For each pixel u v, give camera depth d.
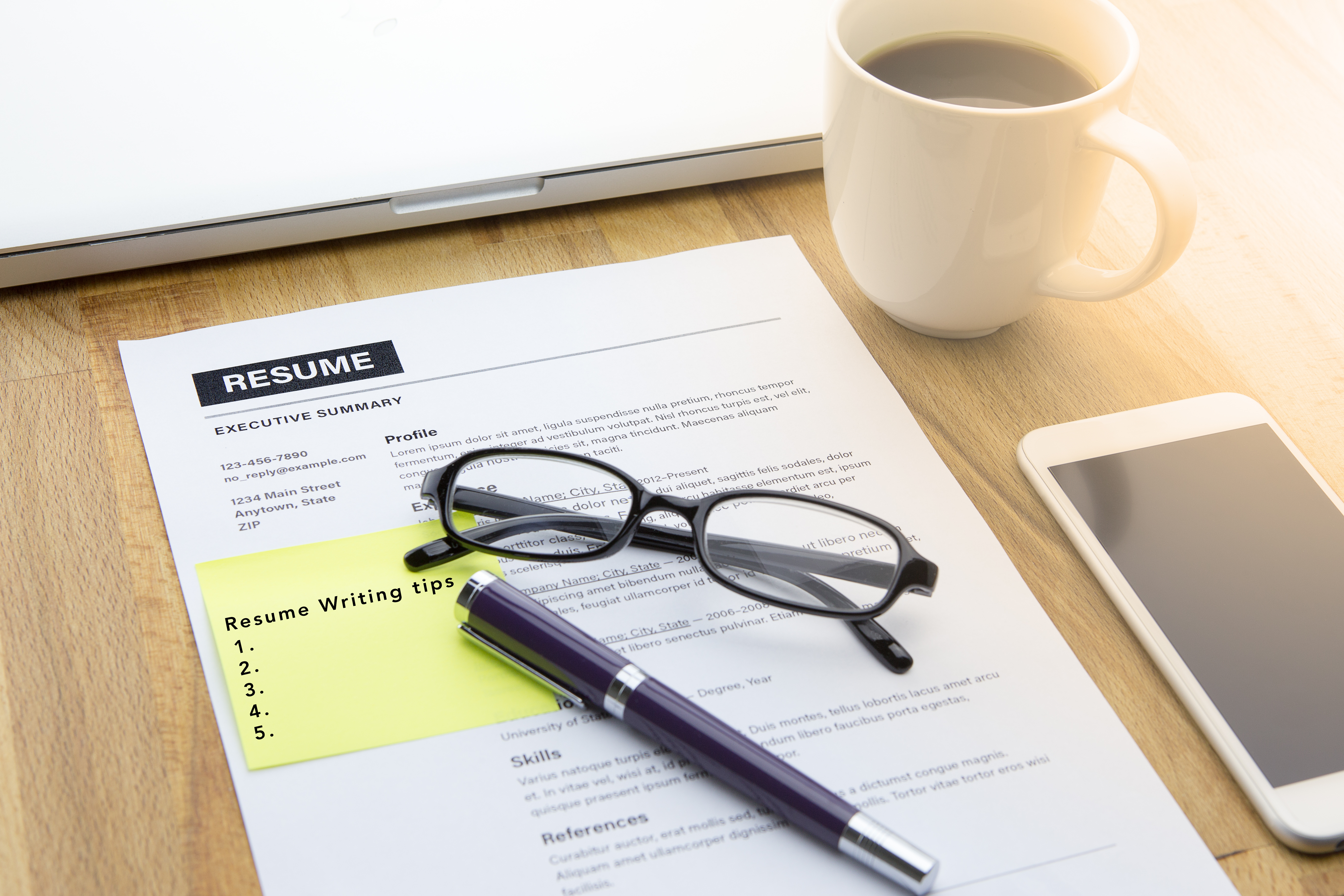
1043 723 0.46
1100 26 0.55
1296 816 0.43
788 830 0.43
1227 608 0.49
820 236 0.69
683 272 0.66
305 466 0.55
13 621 0.48
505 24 0.68
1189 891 0.42
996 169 0.51
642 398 0.59
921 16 0.59
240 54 0.64
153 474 0.54
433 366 0.60
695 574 0.52
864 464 0.56
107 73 0.63
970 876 0.42
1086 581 0.52
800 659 0.48
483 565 0.52
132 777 0.44
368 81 0.65
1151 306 0.65
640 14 0.69
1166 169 0.49
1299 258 0.69
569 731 0.46
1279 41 0.85
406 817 0.43
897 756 0.45
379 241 0.67
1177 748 0.46
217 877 0.41
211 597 0.49
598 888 0.41
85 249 0.61
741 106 0.68
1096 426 0.58
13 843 0.42
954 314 0.59
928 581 0.49
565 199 0.68
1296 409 0.60
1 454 0.54
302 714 0.46
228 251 0.64
